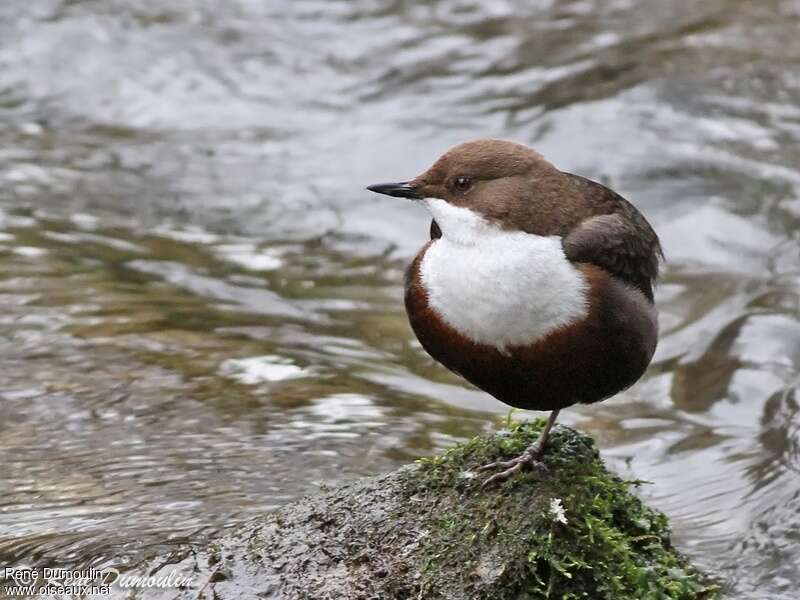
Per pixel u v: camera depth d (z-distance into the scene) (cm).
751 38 2033
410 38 2100
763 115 1820
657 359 1334
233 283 1448
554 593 789
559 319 809
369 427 1102
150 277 1438
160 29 2105
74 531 885
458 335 829
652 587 806
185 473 988
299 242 1591
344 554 808
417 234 1636
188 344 1257
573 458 859
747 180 1691
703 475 1086
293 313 1380
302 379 1199
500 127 1827
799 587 911
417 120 1867
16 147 1805
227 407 1119
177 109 1928
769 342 1333
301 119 1897
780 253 1546
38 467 993
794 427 1150
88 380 1153
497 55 2033
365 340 1326
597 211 850
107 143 1834
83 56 2036
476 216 831
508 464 845
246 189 1716
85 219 1597
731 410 1213
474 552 795
